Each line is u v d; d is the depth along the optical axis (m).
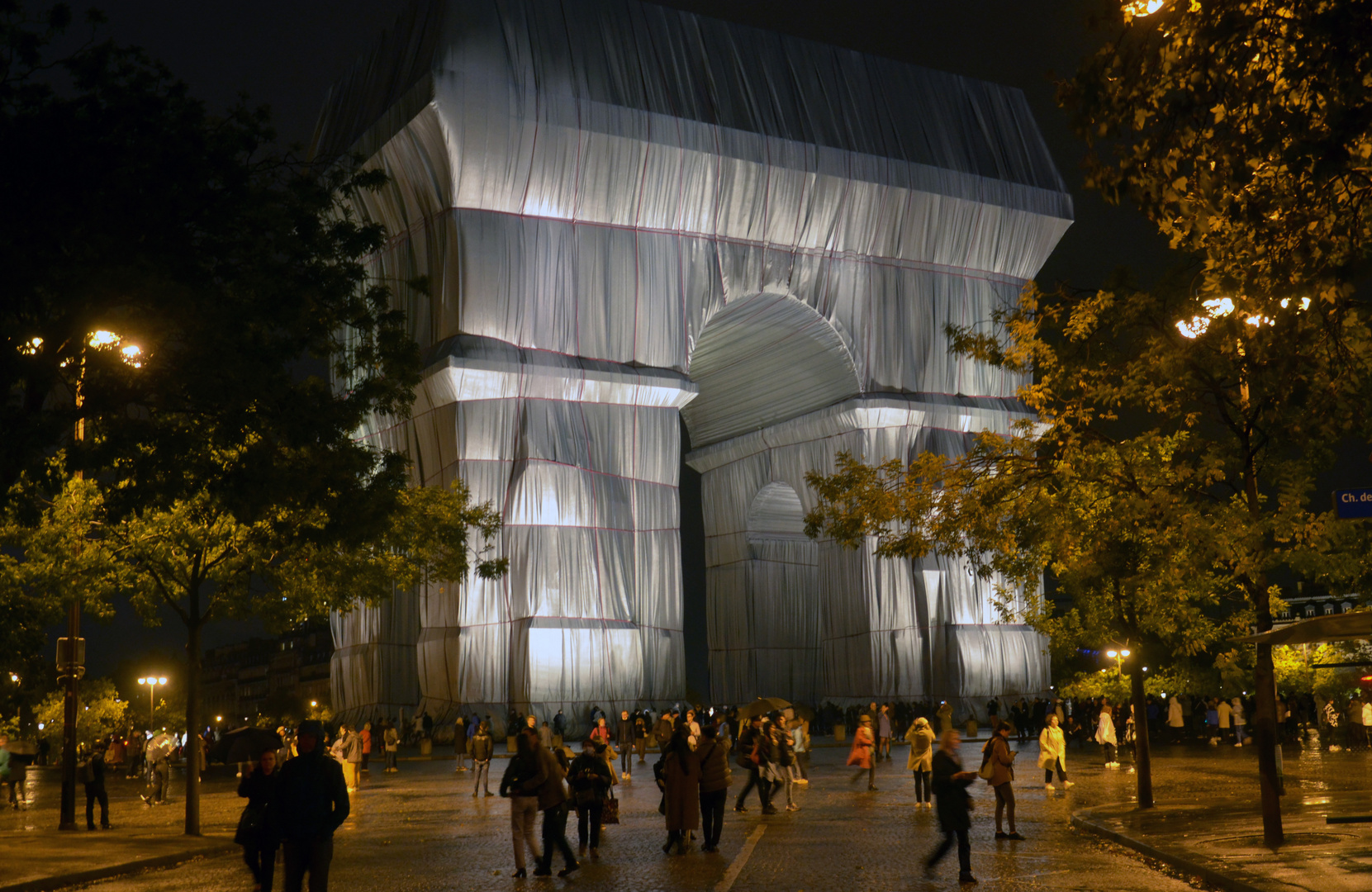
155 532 21.06
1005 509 19.98
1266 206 10.83
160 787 28.86
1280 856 13.64
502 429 53.47
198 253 15.95
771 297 61.25
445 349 52.47
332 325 18.45
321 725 10.30
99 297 13.66
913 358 64.00
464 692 51.72
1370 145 10.20
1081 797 24.00
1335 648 41.72
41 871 15.30
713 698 72.06
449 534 30.00
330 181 18.61
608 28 57.00
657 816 23.00
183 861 17.66
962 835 13.46
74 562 21.14
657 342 57.09
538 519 53.19
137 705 108.88
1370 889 11.23
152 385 15.12
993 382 65.94
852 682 62.88
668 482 56.84
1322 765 30.38
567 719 51.97
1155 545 18.11
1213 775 28.58
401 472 19.33
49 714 52.84
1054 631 29.41
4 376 13.75
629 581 55.09
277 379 16.50
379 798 28.52
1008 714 59.81
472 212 53.47
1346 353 12.23
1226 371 17.03
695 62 59.16
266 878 12.26
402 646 59.84
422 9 56.09
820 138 61.12
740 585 71.31
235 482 15.90
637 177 56.38
